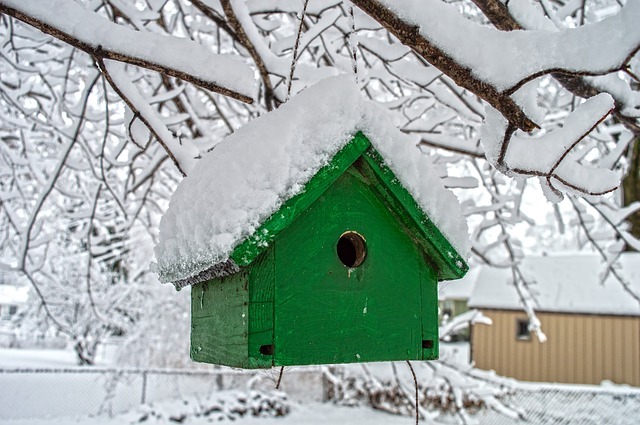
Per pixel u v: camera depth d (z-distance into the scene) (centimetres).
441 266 203
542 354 1416
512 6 211
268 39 389
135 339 1132
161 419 975
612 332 1316
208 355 203
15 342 1847
